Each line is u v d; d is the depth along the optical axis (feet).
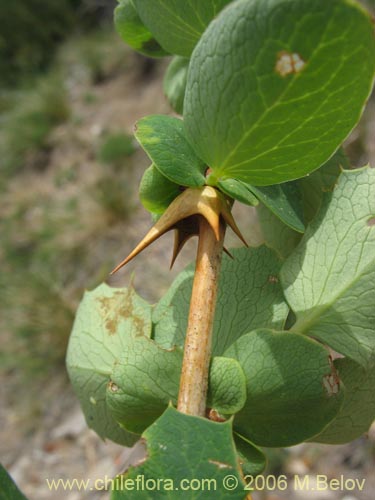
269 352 0.25
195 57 0.22
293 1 0.18
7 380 1.88
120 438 0.33
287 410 0.25
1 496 0.21
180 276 0.32
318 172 0.31
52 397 1.80
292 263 0.29
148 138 0.25
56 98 2.80
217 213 0.24
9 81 3.17
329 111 0.20
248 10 0.19
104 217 2.21
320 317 0.28
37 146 2.68
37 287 2.02
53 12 3.35
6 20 3.26
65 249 2.18
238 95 0.21
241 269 0.30
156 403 0.26
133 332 0.31
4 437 1.71
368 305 0.27
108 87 2.90
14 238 2.32
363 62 0.19
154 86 2.78
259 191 0.26
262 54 0.19
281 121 0.21
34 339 1.92
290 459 1.33
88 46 3.09
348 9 0.18
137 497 0.20
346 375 0.29
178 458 0.20
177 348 0.26
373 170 0.28
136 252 0.25
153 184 0.26
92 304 0.34
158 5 0.26
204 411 0.23
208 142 0.23
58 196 2.44
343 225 0.28
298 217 0.28
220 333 0.29
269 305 0.29
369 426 0.29
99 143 2.60
